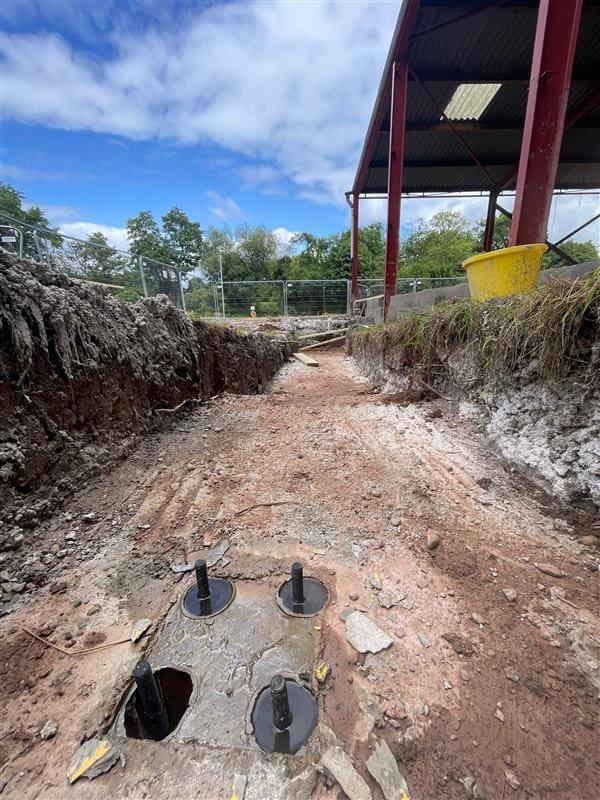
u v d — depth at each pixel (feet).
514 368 7.43
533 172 10.00
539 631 4.07
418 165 29.71
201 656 4.00
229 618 4.48
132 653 4.03
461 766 2.93
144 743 3.20
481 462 7.81
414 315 13.23
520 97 22.62
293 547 5.73
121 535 6.07
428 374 11.69
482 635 4.07
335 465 8.45
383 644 4.02
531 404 6.99
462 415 9.65
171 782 2.92
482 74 20.45
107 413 7.97
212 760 3.06
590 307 5.54
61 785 2.91
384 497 6.97
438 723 3.24
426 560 5.29
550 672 3.63
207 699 3.56
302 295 54.19
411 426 10.30
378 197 36.52
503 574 4.91
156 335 10.59
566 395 6.16
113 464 7.79
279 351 30.48
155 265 26.05
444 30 17.69
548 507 6.16
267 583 5.03
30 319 6.09
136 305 10.52
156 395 10.36
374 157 28.68
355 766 2.96
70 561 5.39
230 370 16.67
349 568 5.23
